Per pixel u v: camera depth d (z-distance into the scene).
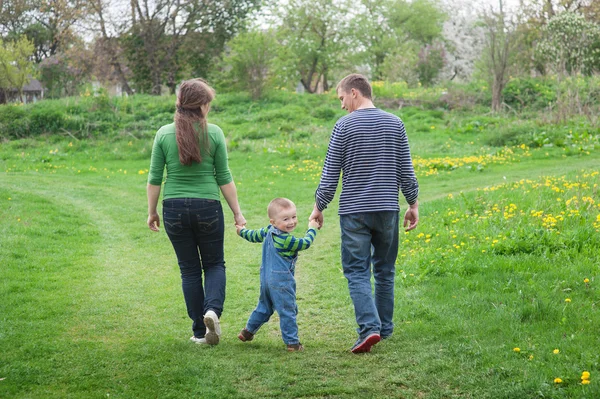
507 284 5.18
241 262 7.13
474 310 4.71
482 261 5.96
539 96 24.25
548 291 4.90
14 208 9.98
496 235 6.81
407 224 4.45
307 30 36.03
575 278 5.13
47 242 8.00
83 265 6.97
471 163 14.73
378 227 4.12
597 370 3.45
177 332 4.68
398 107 24.91
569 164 14.06
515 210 8.10
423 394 3.38
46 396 3.46
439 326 4.41
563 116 18.66
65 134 21.48
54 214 9.74
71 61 31.28
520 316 4.41
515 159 15.24
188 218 4.21
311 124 21.81
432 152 17.12
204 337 4.38
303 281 6.19
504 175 13.09
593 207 7.58
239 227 4.45
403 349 4.04
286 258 4.22
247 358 4.00
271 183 13.35
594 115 18.70
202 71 31.23
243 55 26.50
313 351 4.13
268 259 4.25
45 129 21.86
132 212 10.43
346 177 4.16
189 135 4.15
